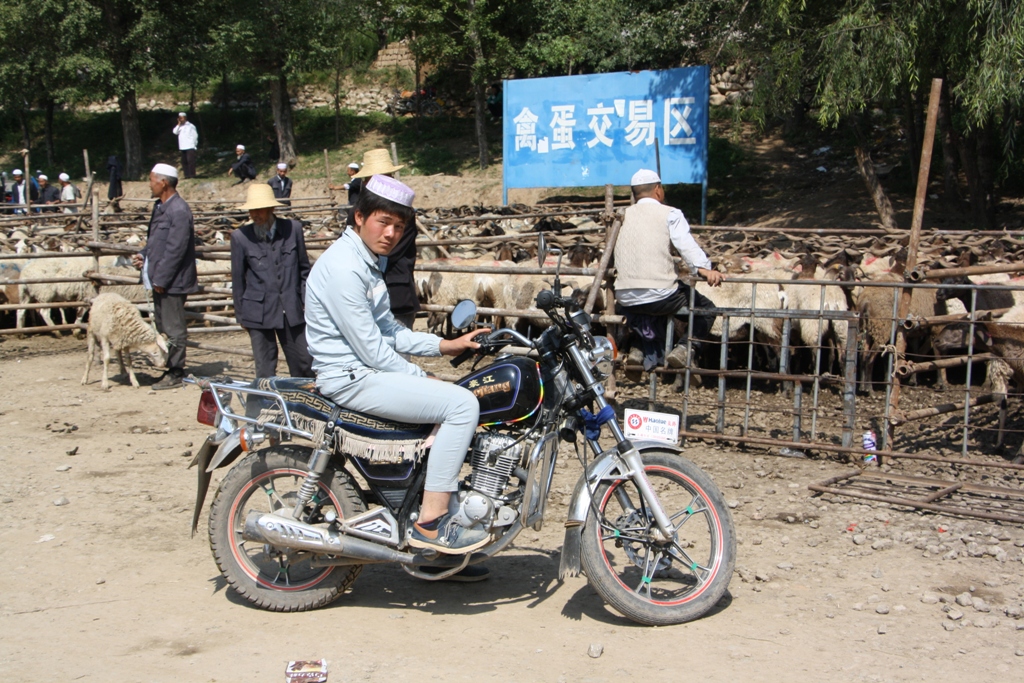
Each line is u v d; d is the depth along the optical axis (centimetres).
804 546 434
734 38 1650
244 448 353
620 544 378
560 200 2148
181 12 2731
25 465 575
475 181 2314
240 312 664
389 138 2848
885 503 489
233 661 322
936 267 763
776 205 1895
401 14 2330
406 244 580
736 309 580
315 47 2614
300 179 2625
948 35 1152
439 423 345
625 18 1906
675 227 575
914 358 811
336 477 361
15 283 1010
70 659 325
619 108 1758
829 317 559
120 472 561
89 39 2639
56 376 872
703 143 1705
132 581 399
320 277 344
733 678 308
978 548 422
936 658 323
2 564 418
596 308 745
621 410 701
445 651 331
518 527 356
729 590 387
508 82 1834
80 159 3028
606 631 349
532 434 354
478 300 920
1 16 2512
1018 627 347
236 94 3297
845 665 318
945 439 620
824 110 1313
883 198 1510
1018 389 604
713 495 363
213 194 2609
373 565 422
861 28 1214
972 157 1453
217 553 362
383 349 344
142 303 1073
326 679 308
